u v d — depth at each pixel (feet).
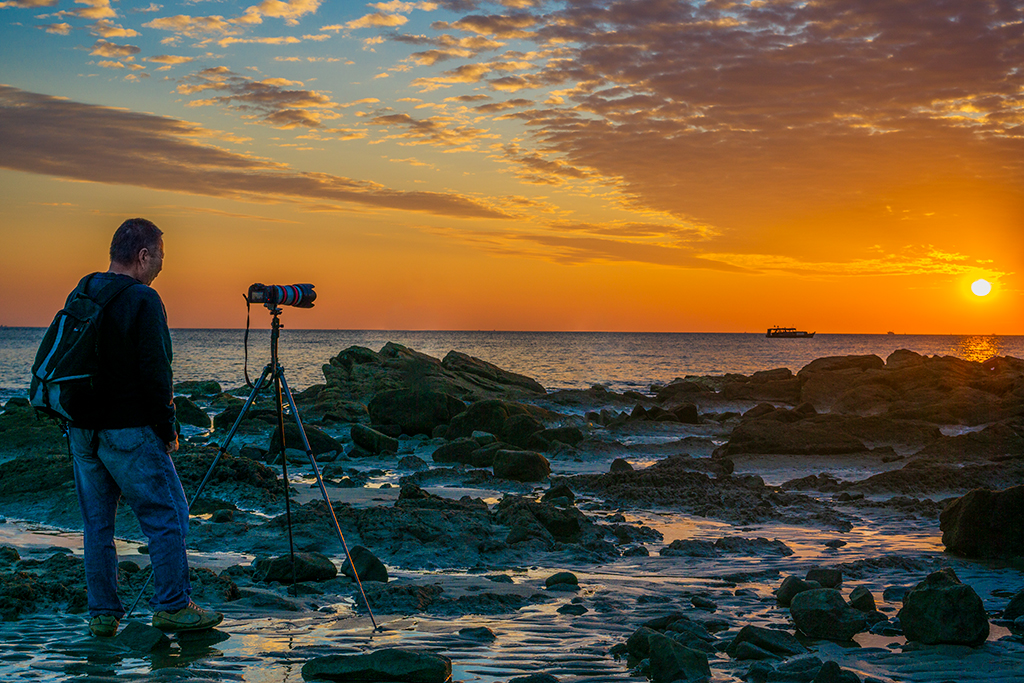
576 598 21.39
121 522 29.14
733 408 108.37
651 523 34.58
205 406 102.94
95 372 15.81
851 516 36.50
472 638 17.20
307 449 20.65
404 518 29.48
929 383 96.89
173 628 16.78
